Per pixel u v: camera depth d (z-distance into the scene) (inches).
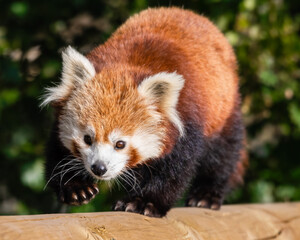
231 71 393.7
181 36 359.9
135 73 330.0
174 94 324.2
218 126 377.4
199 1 516.1
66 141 329.7
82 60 328.2
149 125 327.0
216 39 384.5
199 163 378.6
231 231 322.3
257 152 554.6
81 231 244.8
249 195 545.6
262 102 541.3
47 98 335.3
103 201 486.3
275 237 345.7
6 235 223.6
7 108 512.1
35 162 500.1
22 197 525.0
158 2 507.2
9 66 499.2
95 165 316.2
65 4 515.8
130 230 267.4
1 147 509.4
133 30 361.1
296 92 539.5
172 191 341.4
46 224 238.2
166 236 281.0
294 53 540.1
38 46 520.7
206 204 403.2
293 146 554.3
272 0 531.2
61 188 343.9
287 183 548.4
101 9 522.6
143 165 340.2
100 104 319.6
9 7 514.3
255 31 530.3
